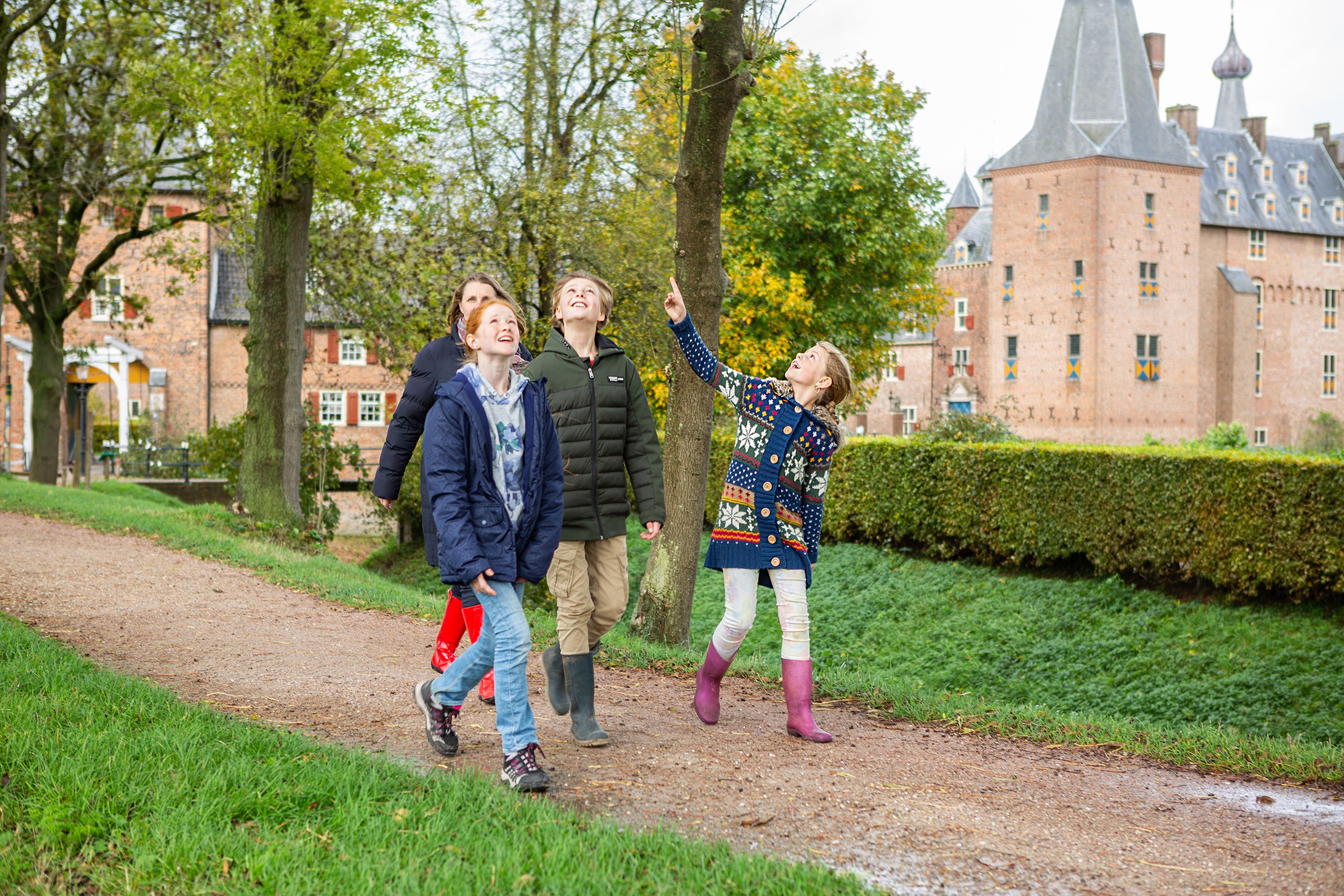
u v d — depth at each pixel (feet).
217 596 28.96
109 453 105.19
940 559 54.34
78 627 23.22
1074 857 11.44
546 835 10.52
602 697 19.47
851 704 20.45
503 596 12.50
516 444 12.44
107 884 9.39
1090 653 40.52
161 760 12.23
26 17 66.59
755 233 88.22
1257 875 11.12
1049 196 194.49
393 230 57.47
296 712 16.39
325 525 66.90
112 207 73.92
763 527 16.31
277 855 9.74
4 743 12.55
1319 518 37.86
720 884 9.75
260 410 49.96
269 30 44.09
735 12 27.89
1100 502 45.44
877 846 11.46
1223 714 33.99
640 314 55.06
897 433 226.79
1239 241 215.92
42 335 76.07
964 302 217.77
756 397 16.38
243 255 55.01
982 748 17.01
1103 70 192.75
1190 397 196.54
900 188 93.15
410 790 11.99
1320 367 227.81
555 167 53.67
